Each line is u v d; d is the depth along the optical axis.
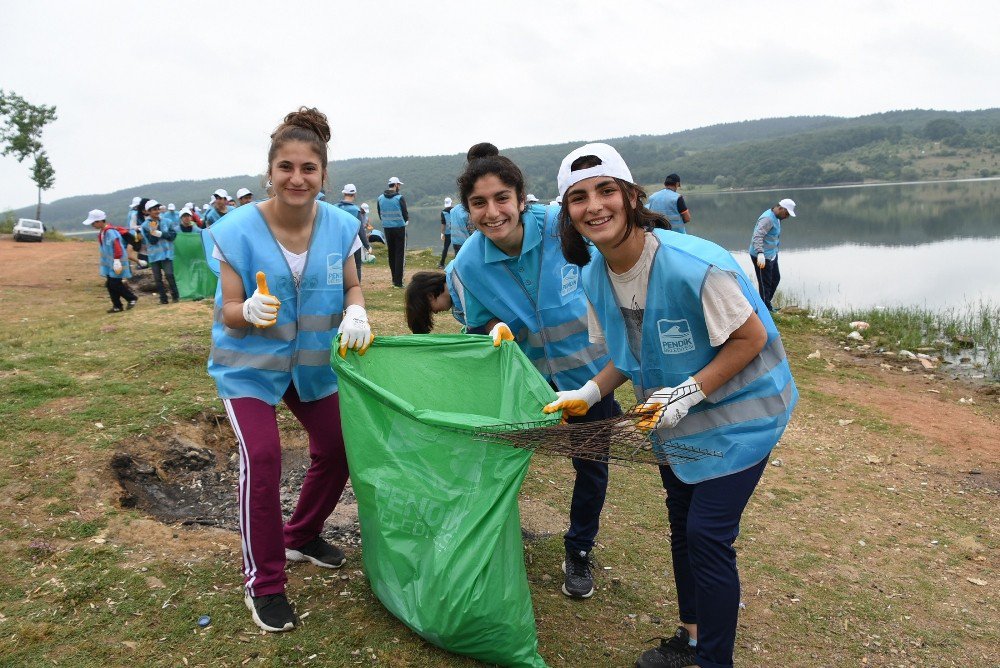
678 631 3.19
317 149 3.04
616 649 3.29
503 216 3.28
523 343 3.65
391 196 12.91
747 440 2.71
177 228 12.69
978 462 6.30
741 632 3.62
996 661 3.57
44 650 2.76
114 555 3.42
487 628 2.76
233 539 3.76
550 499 4.83
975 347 10.77
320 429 3.36
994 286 16.45
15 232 31.33
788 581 4.16
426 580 2.83
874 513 5.20
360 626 3.04
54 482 4.05
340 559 3.53
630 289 2.78
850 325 11.84
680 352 2.74
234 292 3.07
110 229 11.73
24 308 12.16
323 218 3.26
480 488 2.83
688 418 2.78
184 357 6.47
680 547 3.10
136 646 2.83
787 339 11.05
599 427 2.64
